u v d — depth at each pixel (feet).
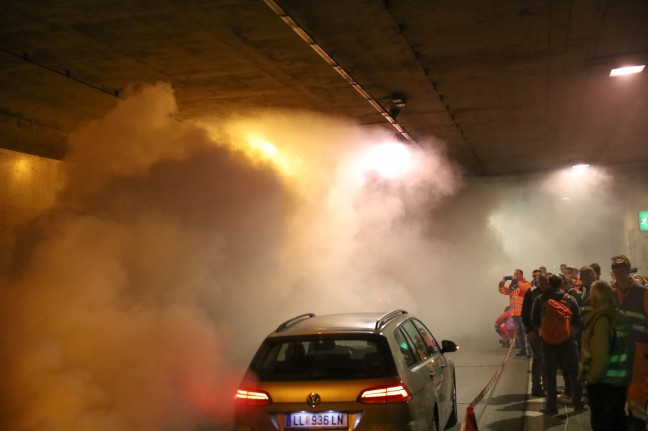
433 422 18.85
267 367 17.94
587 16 27.99
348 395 16.66
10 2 25.43
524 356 42.63
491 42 31.17
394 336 18.80
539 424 23.95
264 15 27.35
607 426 16.70
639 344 18.43
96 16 27.02
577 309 26.53
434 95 41.14
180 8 26.32
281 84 38.32
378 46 31.40
